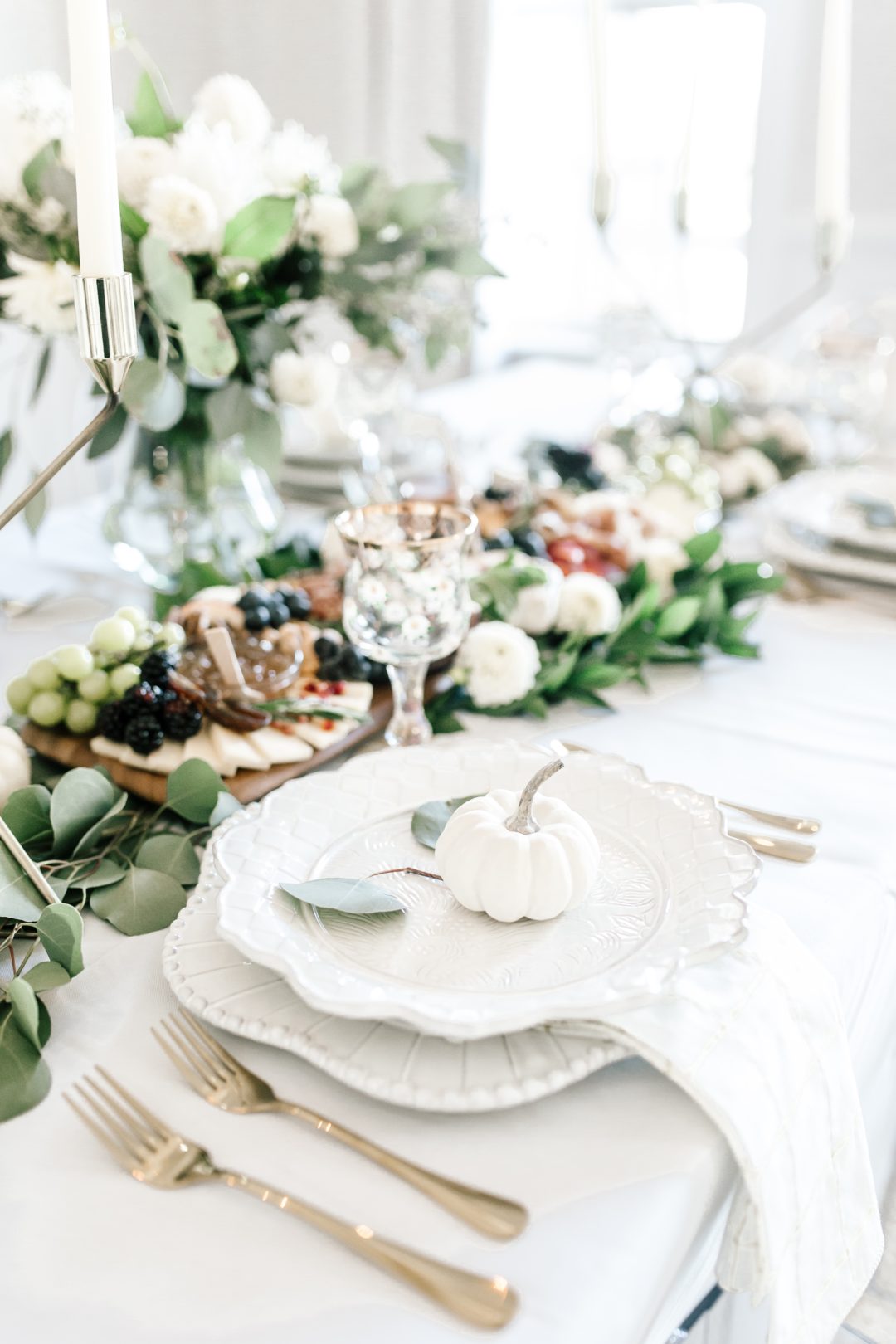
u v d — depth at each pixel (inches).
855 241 94.8
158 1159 25.1
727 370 75.7
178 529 55.5
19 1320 21.9
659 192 111.7
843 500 63.9
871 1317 48.7
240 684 41.6
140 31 103.2
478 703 46.0
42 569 60.6
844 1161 29.1
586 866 30.5
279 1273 22.8
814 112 93.2
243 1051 28.3
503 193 110.0
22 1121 26.7
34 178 45.3
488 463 73.7
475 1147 25.4
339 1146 25.6
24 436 95.8
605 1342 22.0
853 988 33.2
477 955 29.0
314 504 68.9
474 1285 22.0
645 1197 24.3
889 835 38.5
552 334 120.0
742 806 39.2
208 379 51.6
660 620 50.9
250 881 30.6
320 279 54.5
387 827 34.8
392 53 102.0
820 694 49.2
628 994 25.4
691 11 104.0
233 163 48.2
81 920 30.6
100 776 35.7
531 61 111.1
